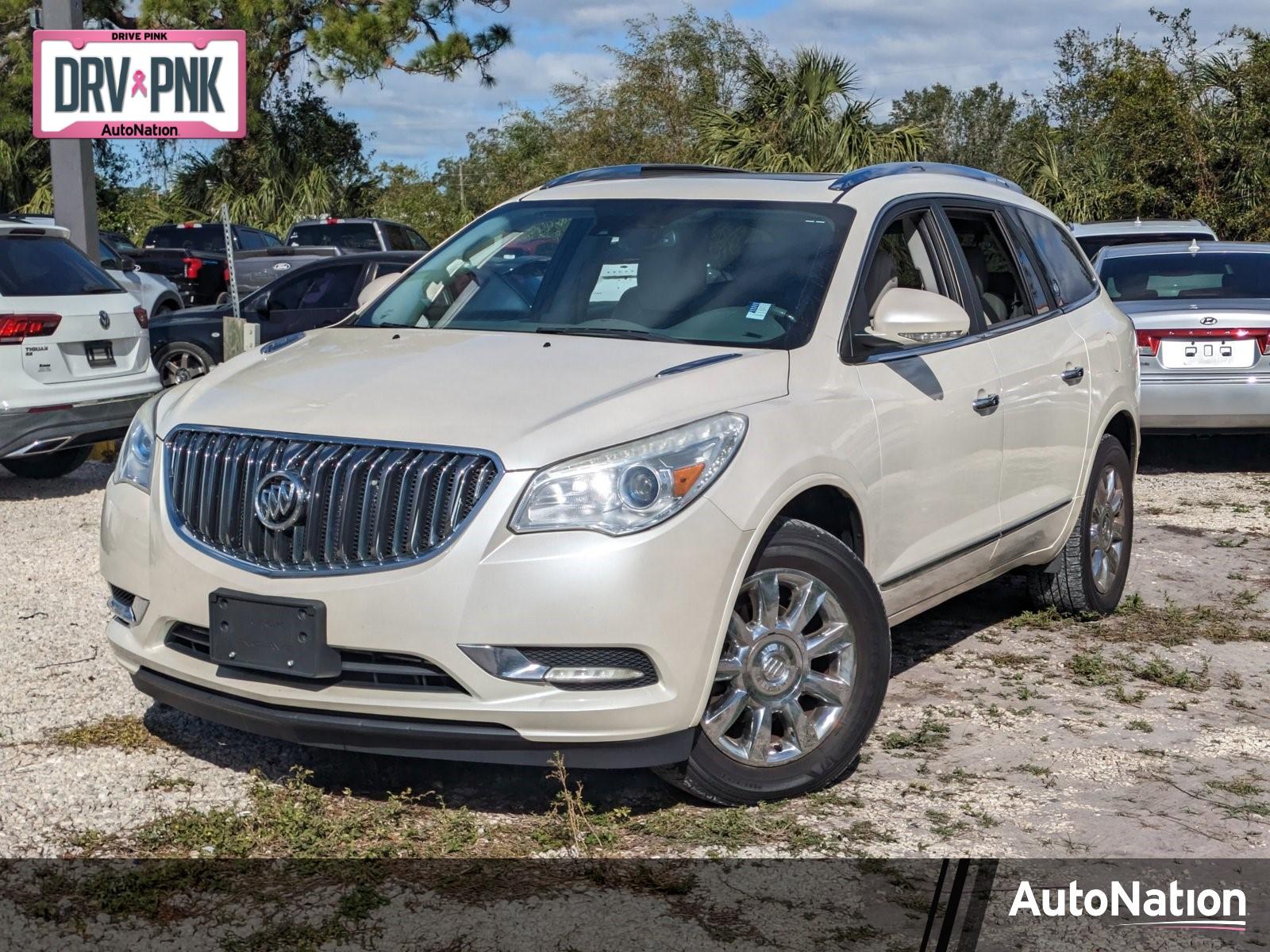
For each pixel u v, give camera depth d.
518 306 4.84
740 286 4.60
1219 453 11.67
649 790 4.17
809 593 4.08
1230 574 7.37
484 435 3.71
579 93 31.77
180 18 33.12
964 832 3.92
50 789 4.11
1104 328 6.22
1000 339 5.36
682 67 31.70
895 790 4.23
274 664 3.73
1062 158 27.97
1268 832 3.98
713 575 3.73
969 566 5.16
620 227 5.02
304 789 4.01
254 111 35.66
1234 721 4.98
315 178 35.47
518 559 3.58
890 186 5.14
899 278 4.96
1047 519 5.69
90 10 33.31
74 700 4.95
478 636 3.58
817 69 24.06
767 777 4.04
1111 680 5.42
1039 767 4.45
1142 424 9.97
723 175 5.44
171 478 4.07
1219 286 10.36
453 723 3.67
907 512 4.60
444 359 4.28
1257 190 23.17
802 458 4.01
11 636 5.76
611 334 4.52
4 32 33.75
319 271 12.43
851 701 4.18
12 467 9.79
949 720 4.91
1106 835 3.93
